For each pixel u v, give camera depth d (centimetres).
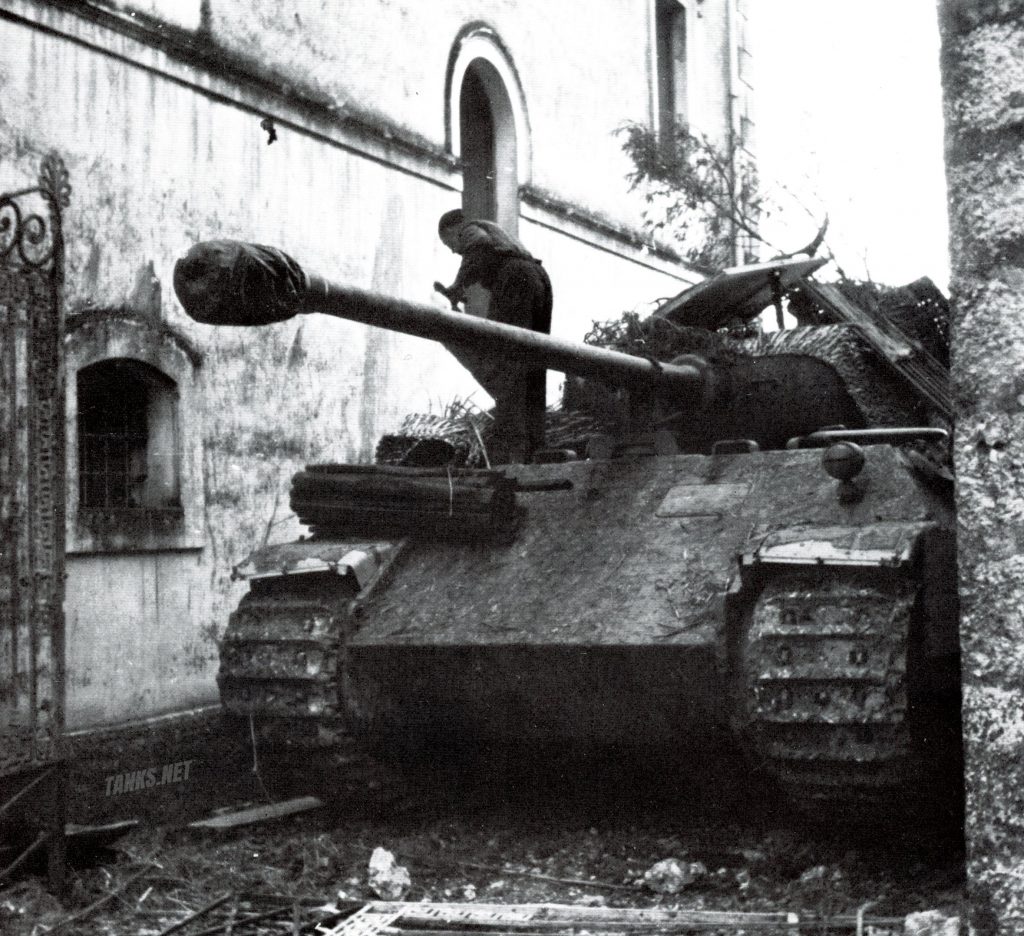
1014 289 367
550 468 763
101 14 898
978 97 373
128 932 545
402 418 1180
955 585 619
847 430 754
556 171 1488
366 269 1162
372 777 722
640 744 687
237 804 802
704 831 691
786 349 857
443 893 607
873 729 571
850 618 584
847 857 615
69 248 870
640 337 852
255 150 1039
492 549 721
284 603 720
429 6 1266
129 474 942
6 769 578
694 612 628
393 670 698
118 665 888
